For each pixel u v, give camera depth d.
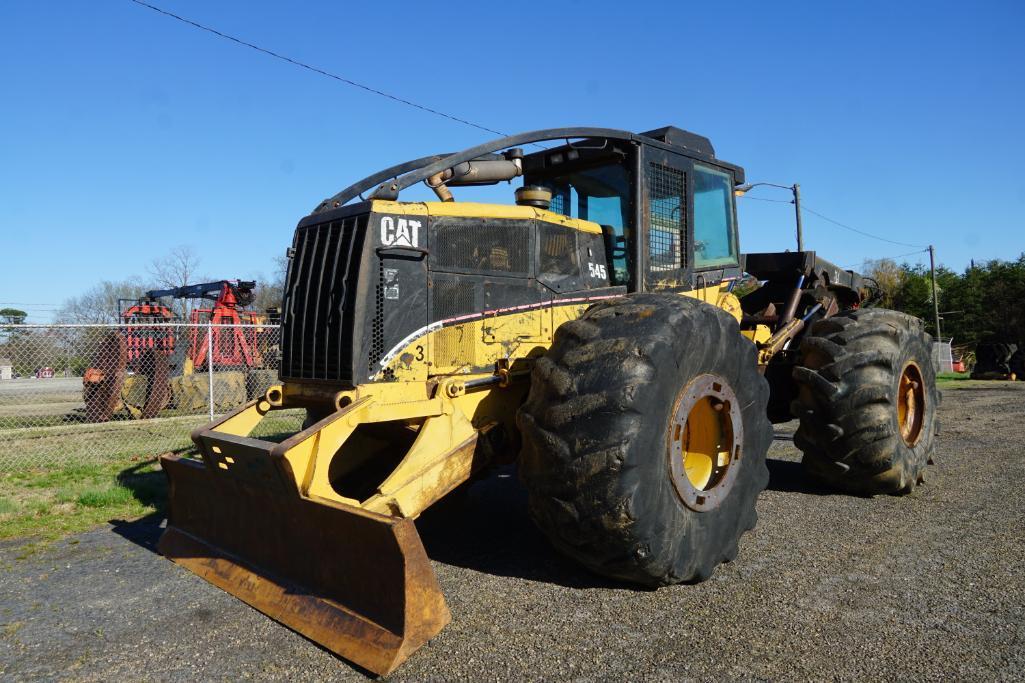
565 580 3.64
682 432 3.40
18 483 6.50
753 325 5.89
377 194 3.72
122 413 12.55
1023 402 12.76
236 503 3.75
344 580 3.06
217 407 12.56
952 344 43.25
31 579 3.84
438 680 2.60
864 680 2.54
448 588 3.54
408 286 3.75
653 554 3.20
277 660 2.83
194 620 3.25
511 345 4.12
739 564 3.83
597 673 2.63
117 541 4.54
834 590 3.42
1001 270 43.06
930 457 5.71
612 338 3.31
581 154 4.70
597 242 4.62
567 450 3.16
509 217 4.14
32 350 13.23
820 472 5.23
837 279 6.97
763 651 2.78
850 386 4.90
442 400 3.74
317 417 4.17
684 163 4.93
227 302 13.88
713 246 5.29
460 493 4.88
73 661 2.86
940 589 3.41
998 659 2.68
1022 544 4.09
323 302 3.83
